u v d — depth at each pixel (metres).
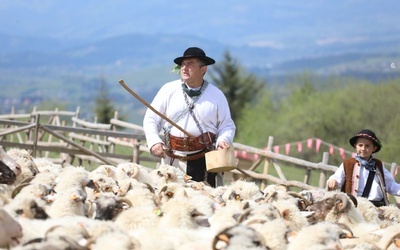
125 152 27.47
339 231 9.40
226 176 20.55
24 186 10.81
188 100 14.45
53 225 8.75
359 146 13.95
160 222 9.61
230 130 14.47
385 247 9.54
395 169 19.03
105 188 11.82
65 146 24.23
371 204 12.48
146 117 14.66
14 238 8.32
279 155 19.56
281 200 11.61
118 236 7.88
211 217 10.22
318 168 19.08
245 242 8.14
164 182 13.56
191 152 14.48
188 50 14.41
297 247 8.49
